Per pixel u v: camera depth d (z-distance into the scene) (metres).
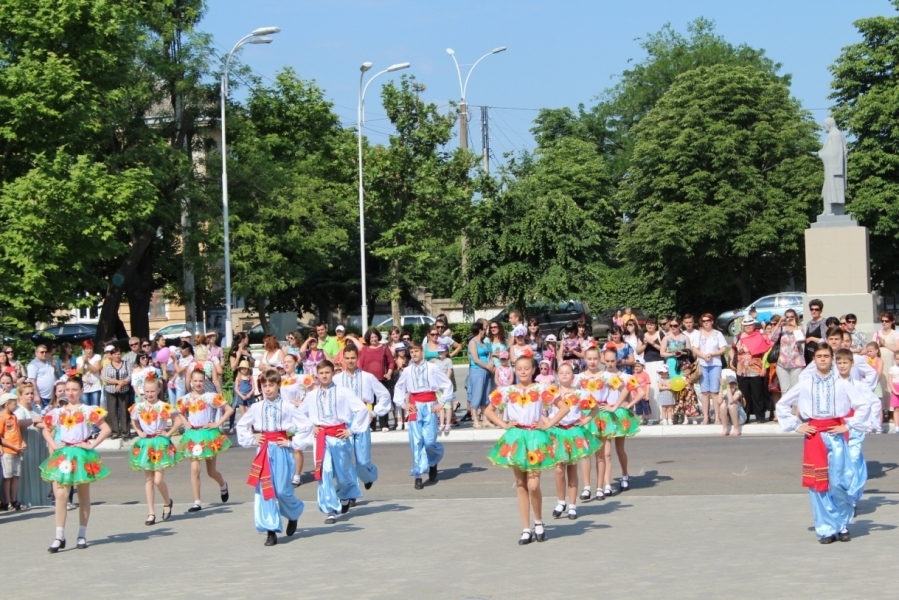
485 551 9.87
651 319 21.16
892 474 13.71
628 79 75.38
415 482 14.48
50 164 29.27
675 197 51.53
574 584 8.28
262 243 43.16
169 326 55.03
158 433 12.66
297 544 10.73
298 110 52.59
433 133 42.09
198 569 9.65
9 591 9.03
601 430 12.65
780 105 52.25
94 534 12.03
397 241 43.16
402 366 21.33
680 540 9.95
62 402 12.51
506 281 44.38
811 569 8.43
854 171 47.19
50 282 29.27
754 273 51.75
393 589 8.40
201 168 45.16
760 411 19.34
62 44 31.14
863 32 48.88
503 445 10.17
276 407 10.90
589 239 44.88
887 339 19.06
